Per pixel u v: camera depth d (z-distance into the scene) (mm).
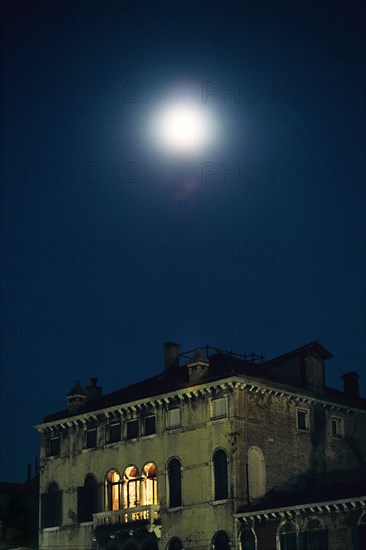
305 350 51094
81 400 54625
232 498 44844
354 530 40219
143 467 49375
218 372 48312
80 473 52500
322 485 48844
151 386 52219
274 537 42875
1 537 58281
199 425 47375
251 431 46438
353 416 52094
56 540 52406
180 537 46562
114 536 49188
